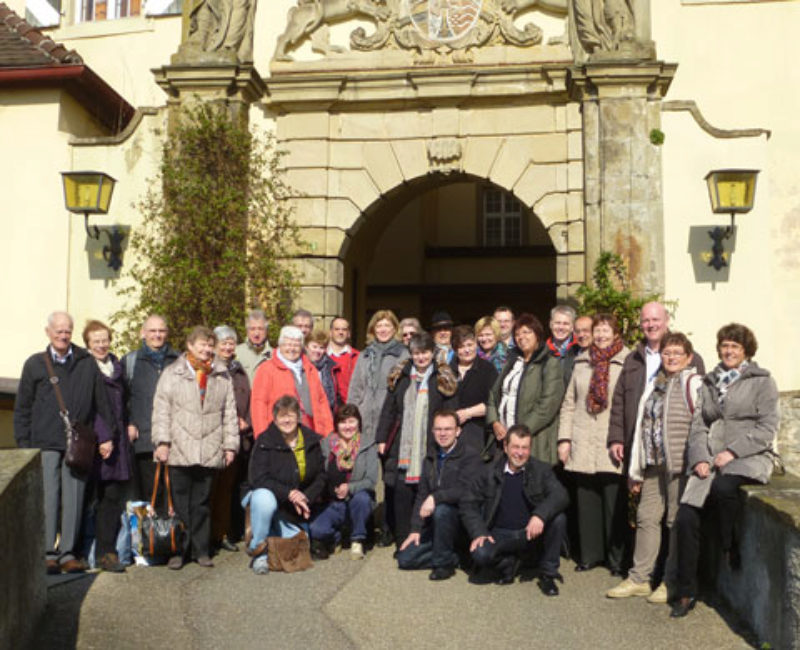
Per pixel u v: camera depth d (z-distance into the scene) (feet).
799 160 37.78
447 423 21.70
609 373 21.58
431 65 35.14
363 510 23.36
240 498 25.14
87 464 21.22
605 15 33.81
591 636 17.74
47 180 36.32
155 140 35.78
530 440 20.95
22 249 36.19
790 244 37.22
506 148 34.91
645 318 20.84
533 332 22.53
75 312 35.63
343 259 36.65
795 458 33.63
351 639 17.53
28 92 36.70
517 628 18.16
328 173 35.81
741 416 18.98
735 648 17.11
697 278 33.17
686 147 33.50
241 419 24.57
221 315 32.83
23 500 16.56
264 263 33.50
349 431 23.56
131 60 43.37
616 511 21.65
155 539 21.72
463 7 35.14
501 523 21.22
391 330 25.17
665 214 33.42
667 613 19.02
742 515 18.45
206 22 35.63
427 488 22.24
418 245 71.51
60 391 21.47
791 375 36.01
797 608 15.61
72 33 44.16
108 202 34.45
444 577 21.42
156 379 23.30
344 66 35.70
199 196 33.17
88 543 22.48
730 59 38.78
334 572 22.02
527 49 34.71
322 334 25.85
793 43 38.42
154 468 23.18
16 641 15.87
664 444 19.69
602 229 33.24
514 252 70.95
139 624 18.11
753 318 32.89
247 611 19.06
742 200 31.76
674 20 39.14
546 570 20.47
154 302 32.89
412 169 35.53
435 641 17.47
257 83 35.50
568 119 34.53
